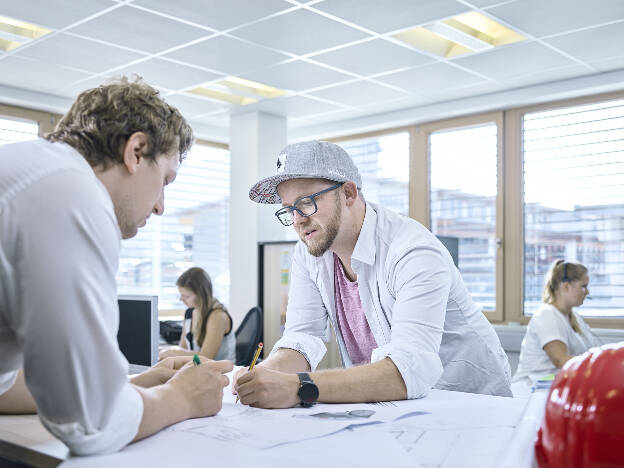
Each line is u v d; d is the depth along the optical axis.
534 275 5.07
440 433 0.94
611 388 0.72
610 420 0.71
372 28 3.78
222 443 0.89
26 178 0.79
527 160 5.14
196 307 3.96
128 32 3.86
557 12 3.53
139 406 0.91
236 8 3.49
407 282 1.40
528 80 4.79
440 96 5.23
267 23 3.71
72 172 0.83
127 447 0.88
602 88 4.66
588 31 3.81
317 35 3.90
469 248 5.41
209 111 5.72
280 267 5.33
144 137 0.93
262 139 5.72
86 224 0.80
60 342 0.77
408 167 5.81
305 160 1.43
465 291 1.64
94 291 0.80
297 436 0.92
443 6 3.46
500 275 5.21
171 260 6.05
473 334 1.64
